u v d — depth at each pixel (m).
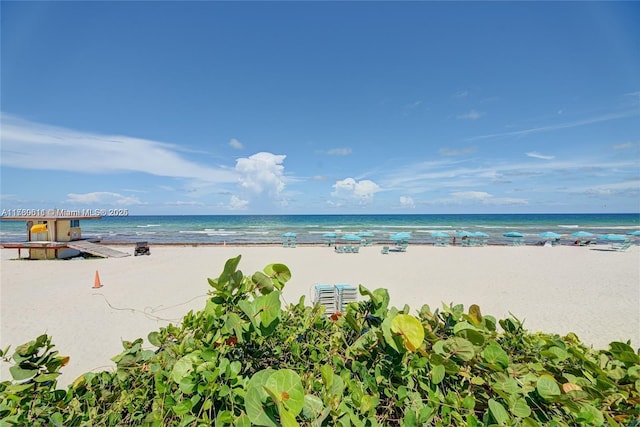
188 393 1.17
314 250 24.39
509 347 1.69
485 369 1.29
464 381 1.32
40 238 19.23
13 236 35.94
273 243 29.47
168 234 40.47
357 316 1.73
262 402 0.91
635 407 1.20
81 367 5.74
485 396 1.25
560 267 16.33
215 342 1.45
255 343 1.50
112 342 6.76
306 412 1.03
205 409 1.09
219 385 1.14
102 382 1.49
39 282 12.33
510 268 16.05
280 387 0.91
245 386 1.11
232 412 1.06
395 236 25.05
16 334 7.18
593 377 1.40
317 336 1.79
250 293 1.65
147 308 9.07
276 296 1.24
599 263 17.61
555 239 29.81
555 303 9.84
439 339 1.51
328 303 7.68
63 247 18.52
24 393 1.34
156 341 1.75
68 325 7.72
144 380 1.44
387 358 1.35
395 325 1.25
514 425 1.08
